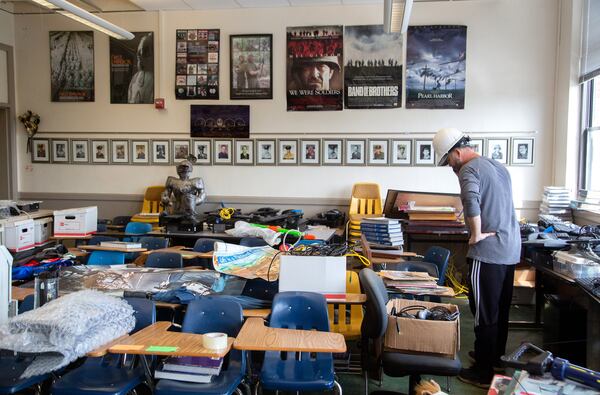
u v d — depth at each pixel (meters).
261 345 2.18
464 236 5.73
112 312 2.33
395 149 6.31
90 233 5.34
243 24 6.48
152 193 6.72
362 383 3.30
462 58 6.12
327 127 6.42
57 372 2.61
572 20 5.54
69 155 6.95
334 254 3.17
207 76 6.57
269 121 6.52
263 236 4.82
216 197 6.68
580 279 3.11
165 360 2.40
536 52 6.01
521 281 4.89
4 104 6.84
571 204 5.34
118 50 6.73
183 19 6.58
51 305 2.29
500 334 3.33
